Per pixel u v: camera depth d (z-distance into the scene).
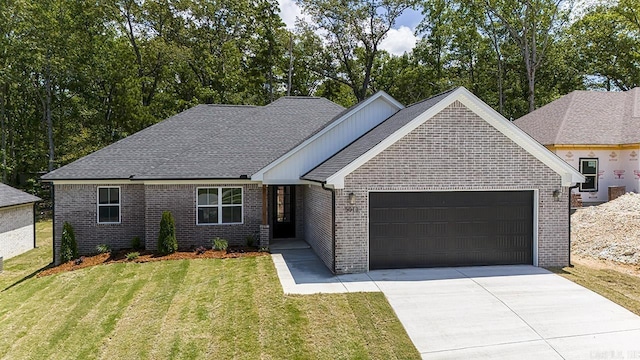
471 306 9.33
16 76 31.05
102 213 15.91
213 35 35.91
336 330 8.24
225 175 15.48
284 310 9.20
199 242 15.86
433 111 11.86
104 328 8.90
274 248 15.59
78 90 34.97
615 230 15.22
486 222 12.51
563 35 36.47
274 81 42.88
